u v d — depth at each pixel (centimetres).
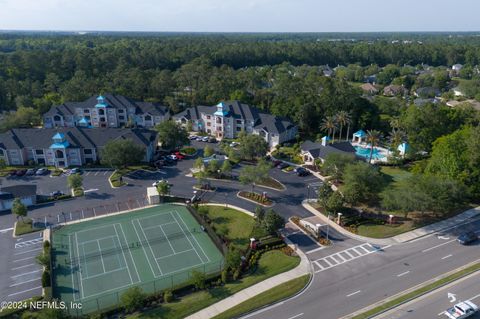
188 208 7825
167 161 10581
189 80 17425
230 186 8962
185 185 9025
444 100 18088
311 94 13962
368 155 11425
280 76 17788
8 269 5769
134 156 9581
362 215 7331
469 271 5525
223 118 12988
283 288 5131
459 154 8156
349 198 7388
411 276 5447
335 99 13375
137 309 4825
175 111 15525
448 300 4894
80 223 7200
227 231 6725
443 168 8006
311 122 13562
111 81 17212
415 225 6975
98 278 5578
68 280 5531
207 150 10556
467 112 11712
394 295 5016
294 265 5722
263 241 6331
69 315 4631
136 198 8319
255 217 6881
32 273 5688
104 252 6247
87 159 10431
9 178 9381
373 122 13362
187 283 5256
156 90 16525
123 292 5225
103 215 7525
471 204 7862
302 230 6862
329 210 7288
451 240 6469
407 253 6069
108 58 19275
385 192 7262
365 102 13800
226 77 16862
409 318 4572
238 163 10500
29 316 4619
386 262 5822
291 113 13712
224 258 6053
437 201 6744
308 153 10488
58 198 8181
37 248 6338
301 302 4903
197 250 6328
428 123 10975
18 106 14488
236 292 5097
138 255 6175
